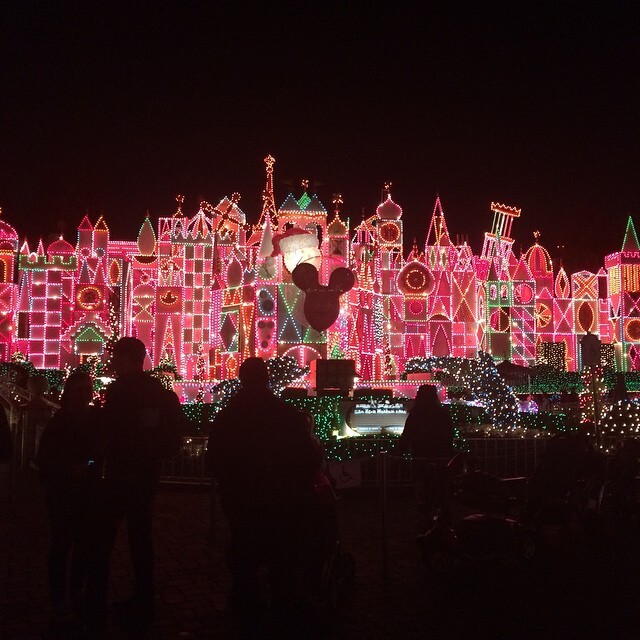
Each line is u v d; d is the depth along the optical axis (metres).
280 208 37.84
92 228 48.03
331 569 6.96
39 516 12.27
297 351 35.97
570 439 10.45
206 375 44.66
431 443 9.99
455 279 49.28
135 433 6.41
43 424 18.14
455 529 9.09
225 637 6.36
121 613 6.56
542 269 55.50
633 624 6.80
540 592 7.92
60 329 46.41
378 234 46.91
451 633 6.54
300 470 5.91
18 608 7.14
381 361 42.19
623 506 12.26
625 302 54.03
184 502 13.94
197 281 46.88
